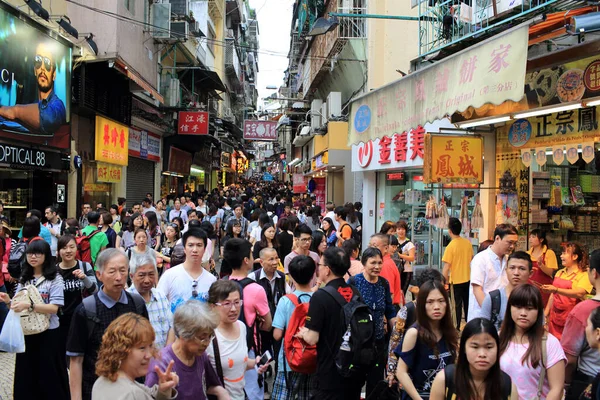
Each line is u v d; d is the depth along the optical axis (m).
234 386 3.33
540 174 7.22
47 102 9.87
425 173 6.60
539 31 5.06
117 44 13.48
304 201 20.64
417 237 10.99
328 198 20.53
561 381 2.97
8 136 8.70
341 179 20.55
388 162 11.80
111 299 3.38
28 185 11.02
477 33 6.10
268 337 4.57
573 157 6.12
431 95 5.48
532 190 7.18
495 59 4.51
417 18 9.02
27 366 4.24
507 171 7.54
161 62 19.12
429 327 3.29
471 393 2.57
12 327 4.17
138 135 17.17
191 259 4.23
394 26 12.83
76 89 11.56
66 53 10.65
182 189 25.72
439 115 5.30
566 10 5.04
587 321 3.05
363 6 15.12
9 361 6.02
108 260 3.34
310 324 3.60
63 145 10.73
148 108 16.98
